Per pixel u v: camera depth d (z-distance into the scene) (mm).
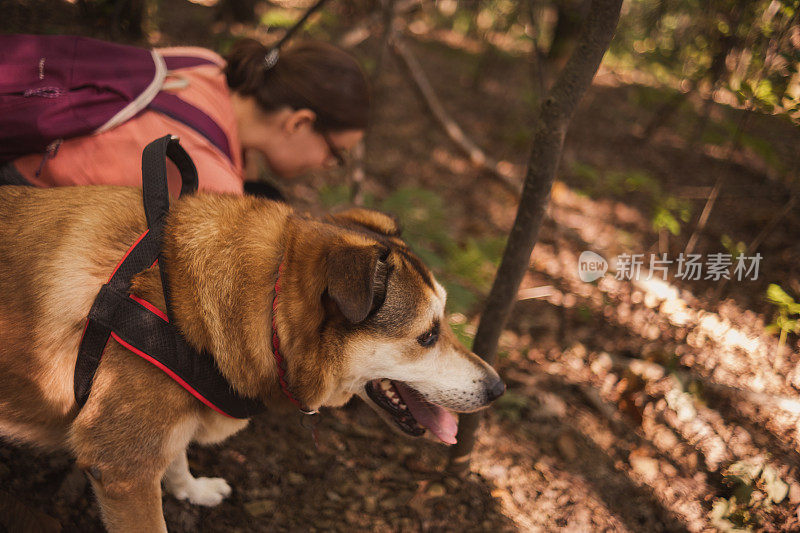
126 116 2080
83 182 2062
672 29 6621
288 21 7160
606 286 4773
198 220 1833
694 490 2906
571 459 3027
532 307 4395
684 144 8062
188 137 2174
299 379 1905
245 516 2418
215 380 1787
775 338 3992
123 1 4215
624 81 11219
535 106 8398
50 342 1708
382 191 5645
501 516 2652
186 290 1744
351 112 2625
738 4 4141
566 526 2652
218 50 6203
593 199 6305
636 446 3184
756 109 3402
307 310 1830
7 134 1970
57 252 1722
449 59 10742
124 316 1661
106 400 1697
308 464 2738
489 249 4879
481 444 3021
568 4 7973
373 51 9227
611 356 3822
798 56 3021
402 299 1973
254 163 3148
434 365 2145
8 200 1827
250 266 1820
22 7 4309
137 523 1833
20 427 1877
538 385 3506
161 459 1798
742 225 5695
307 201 4902
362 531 2473
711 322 4199
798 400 3465
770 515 2727
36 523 1981
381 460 2861
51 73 2119
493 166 6422
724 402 3473
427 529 2539
